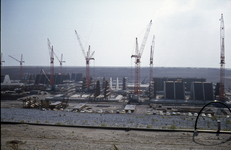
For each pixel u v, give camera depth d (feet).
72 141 113.70
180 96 470.80
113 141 112.47
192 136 115.55
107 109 382.63
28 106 390.21
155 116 249.14
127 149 99.45
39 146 105.60
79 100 498.28
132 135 123.75
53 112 291.17
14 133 130.62
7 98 508.53
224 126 167.12
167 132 128.06
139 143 107.24
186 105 419.33
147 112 335.06
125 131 134.10
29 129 142.31
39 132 133.49
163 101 450.30
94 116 250.37
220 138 109.50
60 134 128.26
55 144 108.17
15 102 463.42
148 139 114.42
